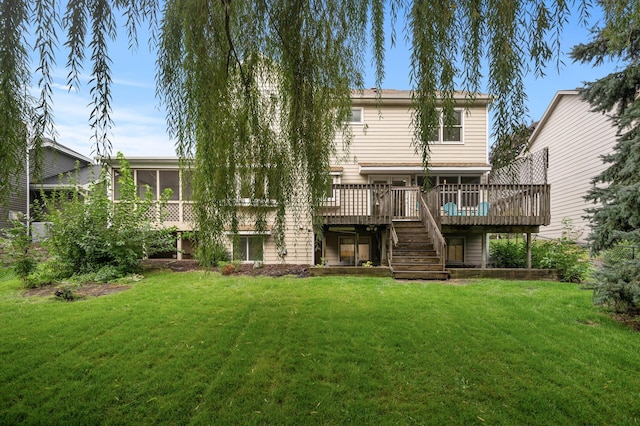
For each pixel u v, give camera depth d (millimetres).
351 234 9914
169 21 2426
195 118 2580
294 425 2201
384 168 9523
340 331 3756
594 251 5105
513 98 2021
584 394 2508
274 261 8625
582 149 11828
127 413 2322
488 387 2607
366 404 2402
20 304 4887
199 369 2896
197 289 5863
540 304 4844
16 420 2234
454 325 3938
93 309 4598
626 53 4363
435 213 8023
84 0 1898
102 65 1975
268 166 2939
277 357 3119
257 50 2697
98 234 6957
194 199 2756
